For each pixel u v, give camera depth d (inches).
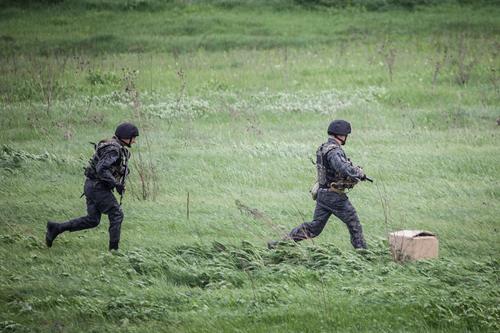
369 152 2416.3
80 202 1878.7
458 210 1814.7
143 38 5029.5
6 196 1932.8
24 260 1400.1
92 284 1261.1
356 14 5787.4
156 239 1561.3
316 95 3405.5
